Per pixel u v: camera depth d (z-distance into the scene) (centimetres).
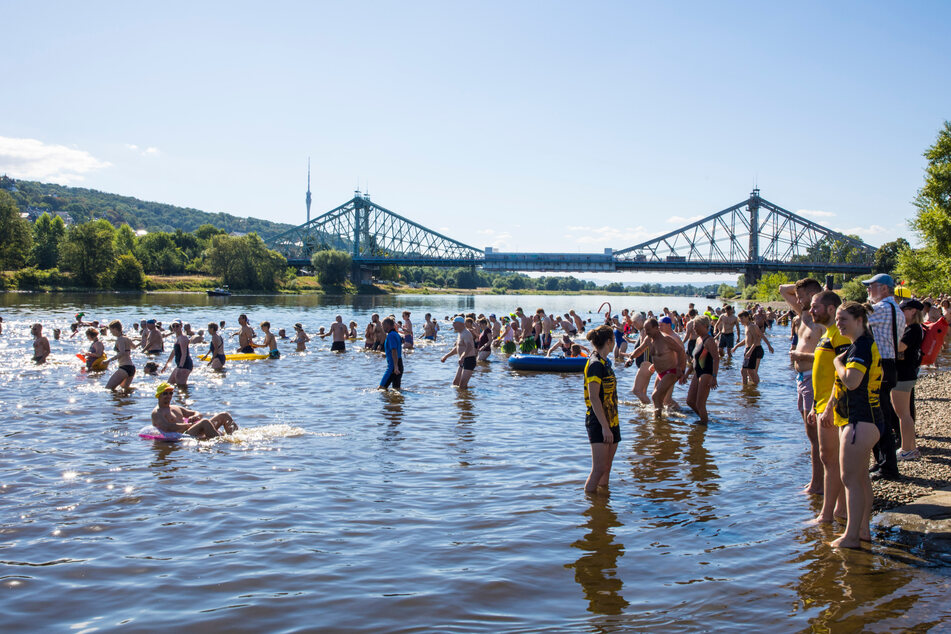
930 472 723
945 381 1402
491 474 754
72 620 419
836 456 589
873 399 531
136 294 8731
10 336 2509
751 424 1052
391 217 13288
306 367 1784
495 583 475
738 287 15500
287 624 416
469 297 14062
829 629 408
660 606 441
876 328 705
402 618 424
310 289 11425
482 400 1279
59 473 734
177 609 434
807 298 729
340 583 473
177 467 764
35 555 517
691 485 716
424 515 615
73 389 1317
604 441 682
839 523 598
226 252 10325
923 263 3600
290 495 668
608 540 559
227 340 2545
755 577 486
